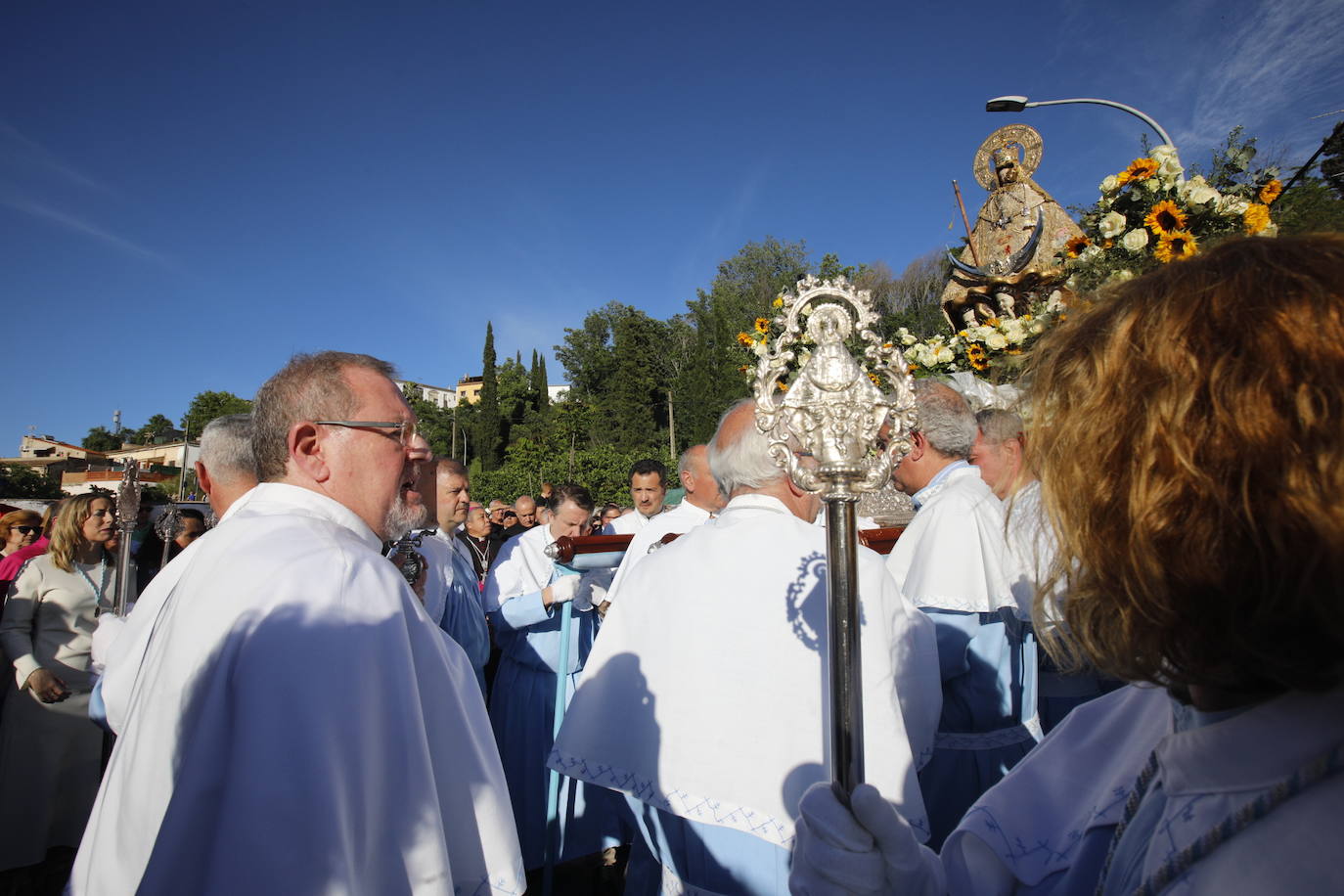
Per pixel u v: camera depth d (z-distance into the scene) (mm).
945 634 2135
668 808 1665
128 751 1261
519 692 3689
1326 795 513
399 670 1251
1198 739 608
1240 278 564
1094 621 679
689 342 50500
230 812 1053
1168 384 549
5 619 3693
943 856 1003
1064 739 972
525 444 33312
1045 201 5453
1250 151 3441
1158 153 3277
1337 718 532
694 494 4109
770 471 1907
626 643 1884
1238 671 564
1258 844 525
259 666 1133
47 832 3658
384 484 1585
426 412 63000
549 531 4051
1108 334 629
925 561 2184
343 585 1250
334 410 1534
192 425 56562
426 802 1211
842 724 908
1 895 3576
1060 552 663
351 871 1081
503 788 1432
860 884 847
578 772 1819
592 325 62781
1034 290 4977
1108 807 823
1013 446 2447
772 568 1757
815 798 910
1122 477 581
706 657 1718
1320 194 3168
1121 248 3303
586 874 3582
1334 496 465
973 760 2162
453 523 3461
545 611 3486
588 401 55562
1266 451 493
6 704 3705
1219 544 515
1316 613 486
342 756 1119
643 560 1992
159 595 1666
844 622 917
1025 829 909
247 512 1465
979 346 3953
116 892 1199
